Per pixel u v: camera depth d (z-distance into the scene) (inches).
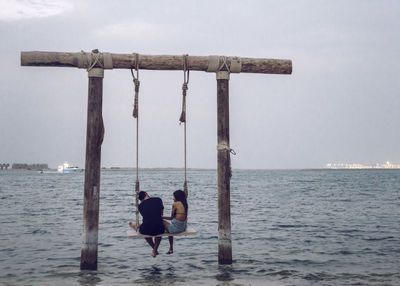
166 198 1226.0
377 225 557.0
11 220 619.5
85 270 276.2
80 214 719.1
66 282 254.8
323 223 584.4
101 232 500.1
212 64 286.0
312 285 250.8
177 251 380.5
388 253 363.6
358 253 363.6
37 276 273.1
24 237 453.7
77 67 276.2
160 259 341.7
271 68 295.1
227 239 296.5
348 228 528.1
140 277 272.5
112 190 1768.0
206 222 609.6
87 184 272.1
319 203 971.3
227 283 253.4
